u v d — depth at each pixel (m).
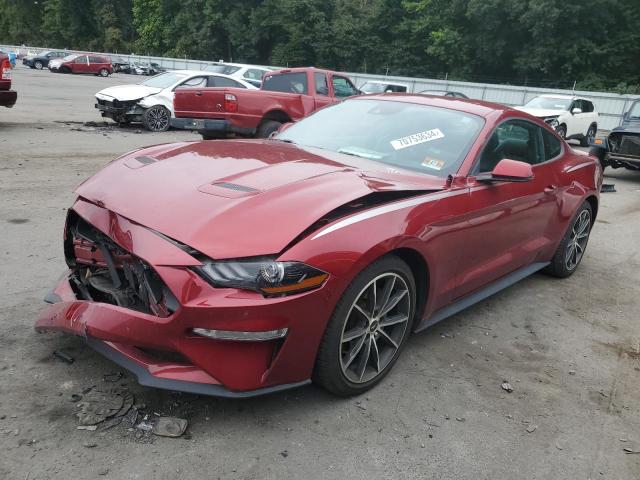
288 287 2.41
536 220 4.31
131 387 2.78
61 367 2.91
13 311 3.47
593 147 11.82
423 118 3.92
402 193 3.05
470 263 3.59
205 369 2.41
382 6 56.16
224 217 2.52
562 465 2.60
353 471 2.39
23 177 7.23
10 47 61.56
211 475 2.28
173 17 76.81
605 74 43.16
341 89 12.11
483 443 2.68
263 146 3.68
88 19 87.31
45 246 4.70
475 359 3.50
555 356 3.67
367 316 2.85
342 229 2.62
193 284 2.35
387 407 2.87
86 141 10.73
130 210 2.69
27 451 2.30
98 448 2.36
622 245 6.69
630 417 3.04
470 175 3.50
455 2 47.56
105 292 2.85
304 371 2.63
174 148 3.51
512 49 46.16
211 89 10.38
